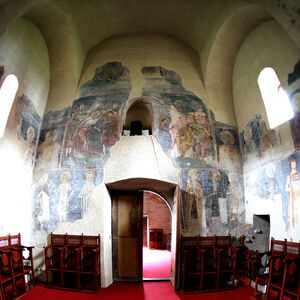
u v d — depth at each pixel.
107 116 10.92
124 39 12.76
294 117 7.73
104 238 9.48
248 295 7.97
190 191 9.96
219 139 10.81
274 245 8.10
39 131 11.16
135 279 9.87
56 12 9.86
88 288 8.66
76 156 10.45
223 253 9.13
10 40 8.70
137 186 10.65
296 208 7.39
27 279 9.23
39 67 10.76
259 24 9.10
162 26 12.62
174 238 9.63
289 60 7.99
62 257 8.76
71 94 11.53
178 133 10.67
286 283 6.68
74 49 11.36
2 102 9.09
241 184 10.40
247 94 10.46
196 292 8.35
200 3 10.62
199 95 11.48
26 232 9.83
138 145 10.38
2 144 8.81
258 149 9.62
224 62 11.19
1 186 8.66
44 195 10.20
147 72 11.77
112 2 11.13
